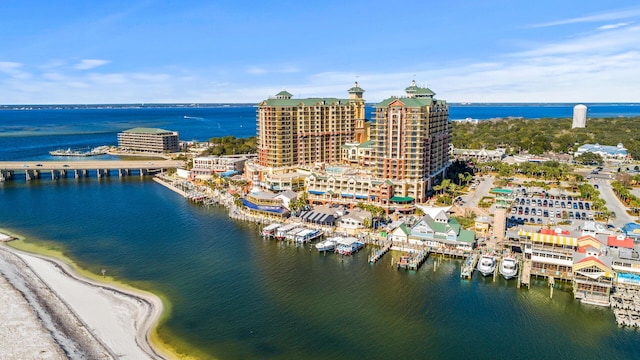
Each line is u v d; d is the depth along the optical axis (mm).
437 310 113500
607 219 185750
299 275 135000
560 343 99250
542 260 129000
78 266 140875
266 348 96812
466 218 181125
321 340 100000
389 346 98000
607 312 111875
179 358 93000
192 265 142375
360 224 174125
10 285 122688
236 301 118000
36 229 180500
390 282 130000
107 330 102562
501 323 107375
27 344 94875
